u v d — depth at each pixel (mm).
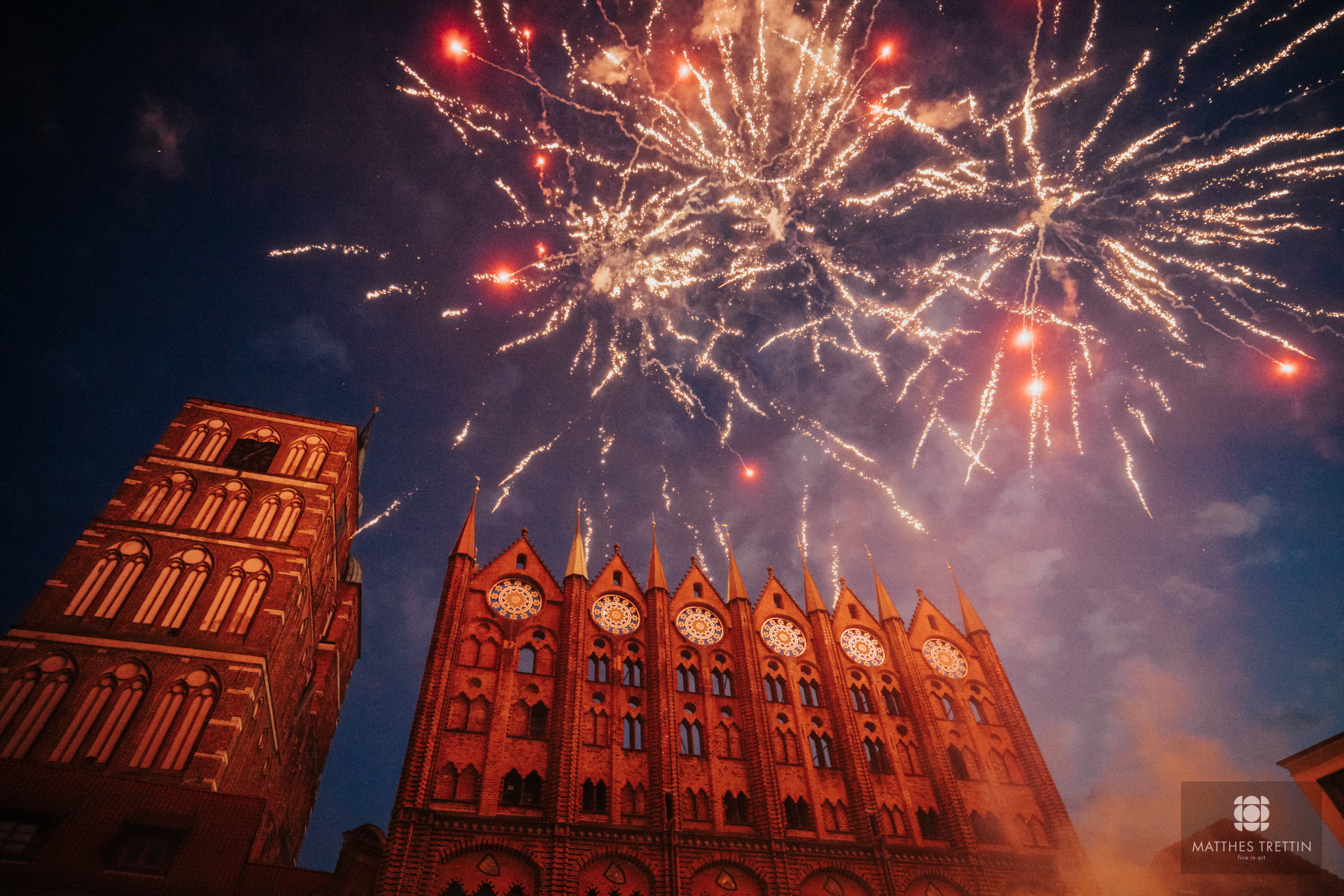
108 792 34375
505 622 51312
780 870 43969
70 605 40406
